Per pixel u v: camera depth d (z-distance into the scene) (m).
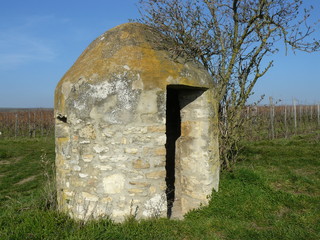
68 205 4.06
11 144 15.46
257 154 9.43
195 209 4.61
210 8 5.10
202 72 4.58
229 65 5.25
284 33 4.74
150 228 3.60
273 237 3.56
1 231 3.50
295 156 9.05
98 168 3.84
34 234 3.40
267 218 4.13
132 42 4.22
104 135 3.83
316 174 6.93
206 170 4.58
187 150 4.82
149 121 3.88
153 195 3.91
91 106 3.87
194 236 3.57
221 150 5.50
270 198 4.72
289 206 4.55
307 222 3.97
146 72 3.92
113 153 3.83
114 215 3.82
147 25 4.73
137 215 3.85
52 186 5.33
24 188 7.27
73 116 3.96
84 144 3.90
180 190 5.40
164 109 3.95
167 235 3.50
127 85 3.85
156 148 3.91
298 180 6.15
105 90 3.85
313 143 11.27
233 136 5.55
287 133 15.32
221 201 4.48
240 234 3.63
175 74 4.08
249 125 6.24
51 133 22.06
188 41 4.70
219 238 3.50
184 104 4.84
